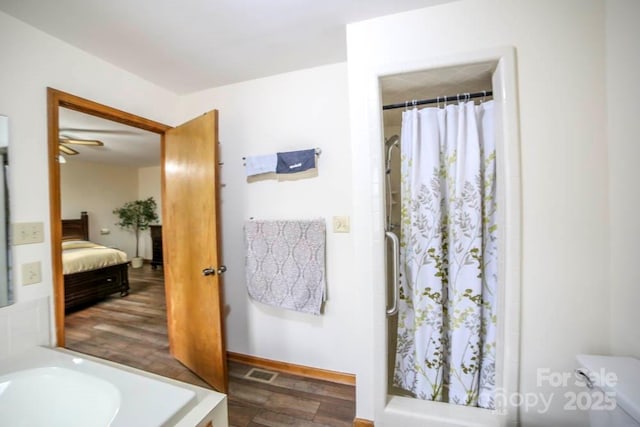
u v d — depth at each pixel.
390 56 1.42
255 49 1.72
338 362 1.99
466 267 1.45
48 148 1.46
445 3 1.33
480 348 1.48
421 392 1.53
